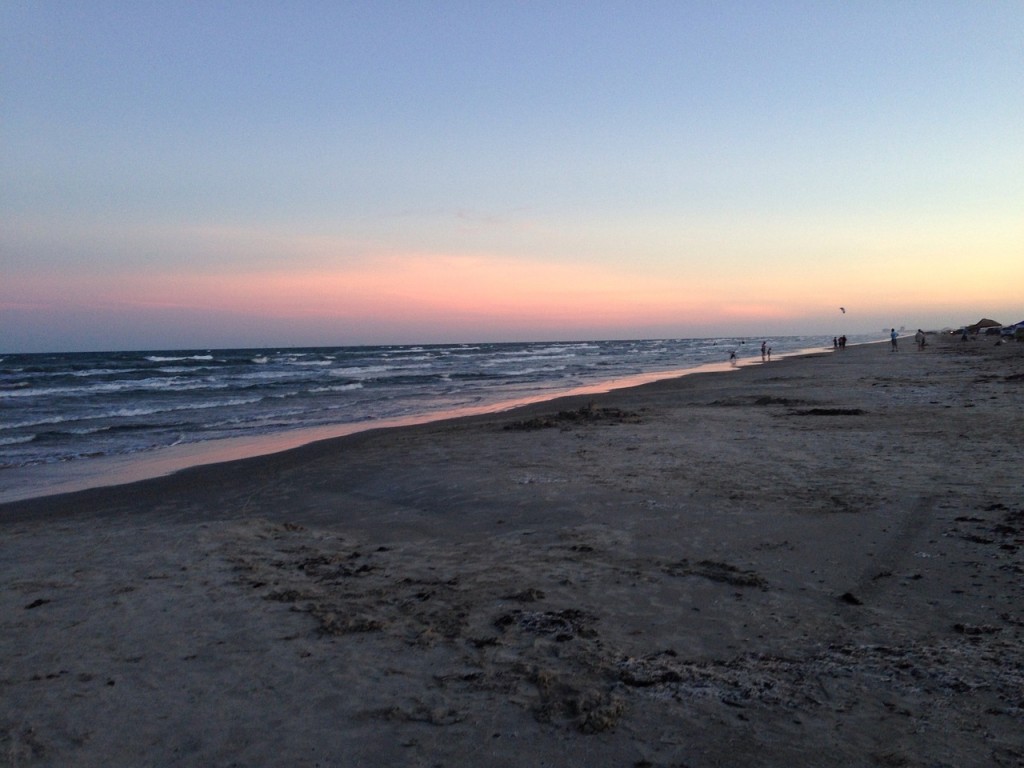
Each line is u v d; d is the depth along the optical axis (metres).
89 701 4.73
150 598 6.70
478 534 8.70
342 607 6.34
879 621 5.50
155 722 4.45
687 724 4.16
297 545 8.55
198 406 29.73
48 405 30.61
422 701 4.60
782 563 6.98
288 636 5.73
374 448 16.33
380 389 37.44
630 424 17.72
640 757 3.86
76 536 9.56
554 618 5.84
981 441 12.88
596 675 4.84
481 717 4.36
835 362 46.72
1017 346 56.19
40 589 7.09
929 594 5.98
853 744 3.86
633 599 6.23
